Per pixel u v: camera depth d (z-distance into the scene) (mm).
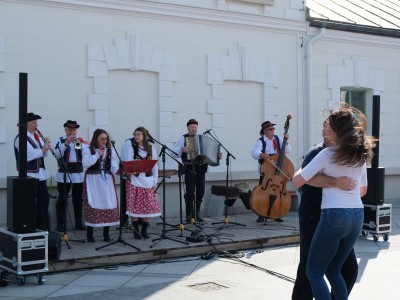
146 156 8227
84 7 9641
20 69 9148
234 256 7785
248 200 10398
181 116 10672
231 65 11219
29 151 7875
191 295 5906
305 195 4746
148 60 10281
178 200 10602
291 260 7602
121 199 8102
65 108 9508
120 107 10062
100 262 7148
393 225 10445
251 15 11344
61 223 8820
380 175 8906
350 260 4852
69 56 9547
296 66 12070
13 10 9078
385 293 5957
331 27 12367
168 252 7656
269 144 9758
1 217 8914
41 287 6227
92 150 7809
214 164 9461
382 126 13555
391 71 13648
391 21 13750
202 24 10867
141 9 10141
